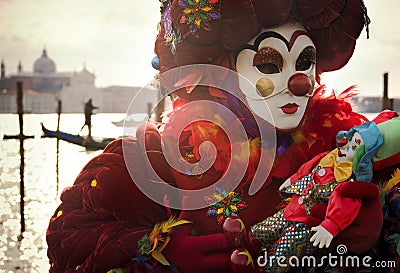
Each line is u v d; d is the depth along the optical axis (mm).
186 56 3006
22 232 9195
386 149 2688
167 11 3162
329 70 3326
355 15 3148
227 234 2770
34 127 47156
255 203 2916
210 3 2934
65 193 3119
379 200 2666
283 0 2918
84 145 20172
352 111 3262
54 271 3047
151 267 2814
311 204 2723
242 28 2912
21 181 10031
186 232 2871
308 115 3139
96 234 2930
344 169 2693
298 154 3029
